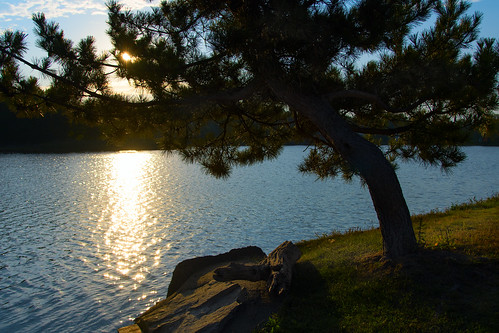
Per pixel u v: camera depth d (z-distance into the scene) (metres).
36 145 120.44
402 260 6.66
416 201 26.98
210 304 7.20
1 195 32.66
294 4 6.02
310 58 6.34
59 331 9.22
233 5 7.06
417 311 5.49
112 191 36.31
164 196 32.75
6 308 10.47
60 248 16.34
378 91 7.42
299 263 8.41
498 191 31.42
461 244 7.25
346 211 23.72
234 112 9.02
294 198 29.89
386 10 6.07
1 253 15.55
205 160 9.30
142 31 7.55
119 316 9.95
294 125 9.76
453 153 7.69
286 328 5.79
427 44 7.41
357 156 6.74
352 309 5.93
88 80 6.96
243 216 22.95
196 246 16.41
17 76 6.80
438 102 7.42
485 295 5.50
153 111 7.50
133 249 16.14
